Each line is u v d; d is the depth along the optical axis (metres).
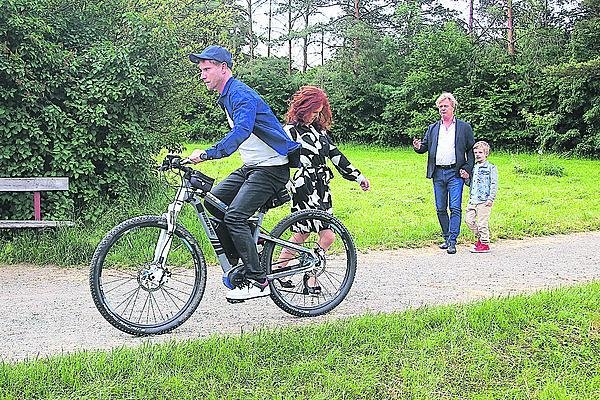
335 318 5.48
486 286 6.77
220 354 4.28
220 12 15.77
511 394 3.92
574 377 4.16
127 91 9.67
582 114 32.09
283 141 5.02
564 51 34.53
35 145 9.17
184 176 5.04
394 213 11.95
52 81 9.33
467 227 10.18
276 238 5.35
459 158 8.60
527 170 21.58
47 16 10.32
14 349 4.67
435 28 39.47
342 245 6.21
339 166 6.05
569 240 9.67
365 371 4.14
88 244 7.91
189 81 12.58
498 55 36.38
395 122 39.06
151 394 3.78
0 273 7.18
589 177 20.36
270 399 3.79
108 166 9.90
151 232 6.10
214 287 6.46
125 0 11.70
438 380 4.05
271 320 5.41
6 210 9.00
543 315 5.20
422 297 6.25
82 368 4.04
